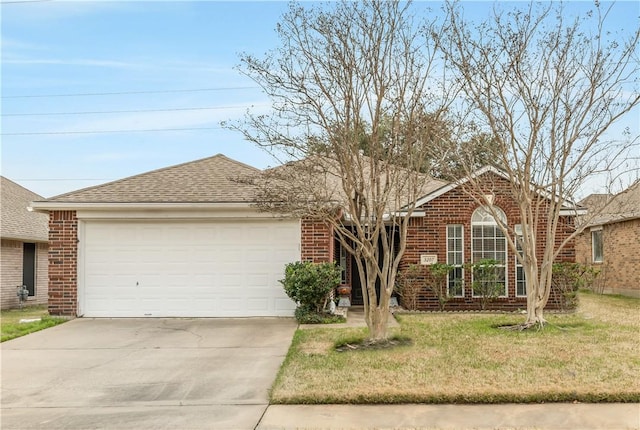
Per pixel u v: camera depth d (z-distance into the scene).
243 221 14.34
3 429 6.56
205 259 14.31
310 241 14.23
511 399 7.22
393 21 10.14
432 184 17.39
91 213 14.28
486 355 9.44
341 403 7.27
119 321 13.72
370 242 10.76
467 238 15.79
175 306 14.23
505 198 15.78
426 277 15.73
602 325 12.53
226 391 7.89
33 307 20.03
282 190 10.72
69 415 7.02
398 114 9.96
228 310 14.21
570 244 15.84
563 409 6.97
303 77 10.02
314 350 9.98
